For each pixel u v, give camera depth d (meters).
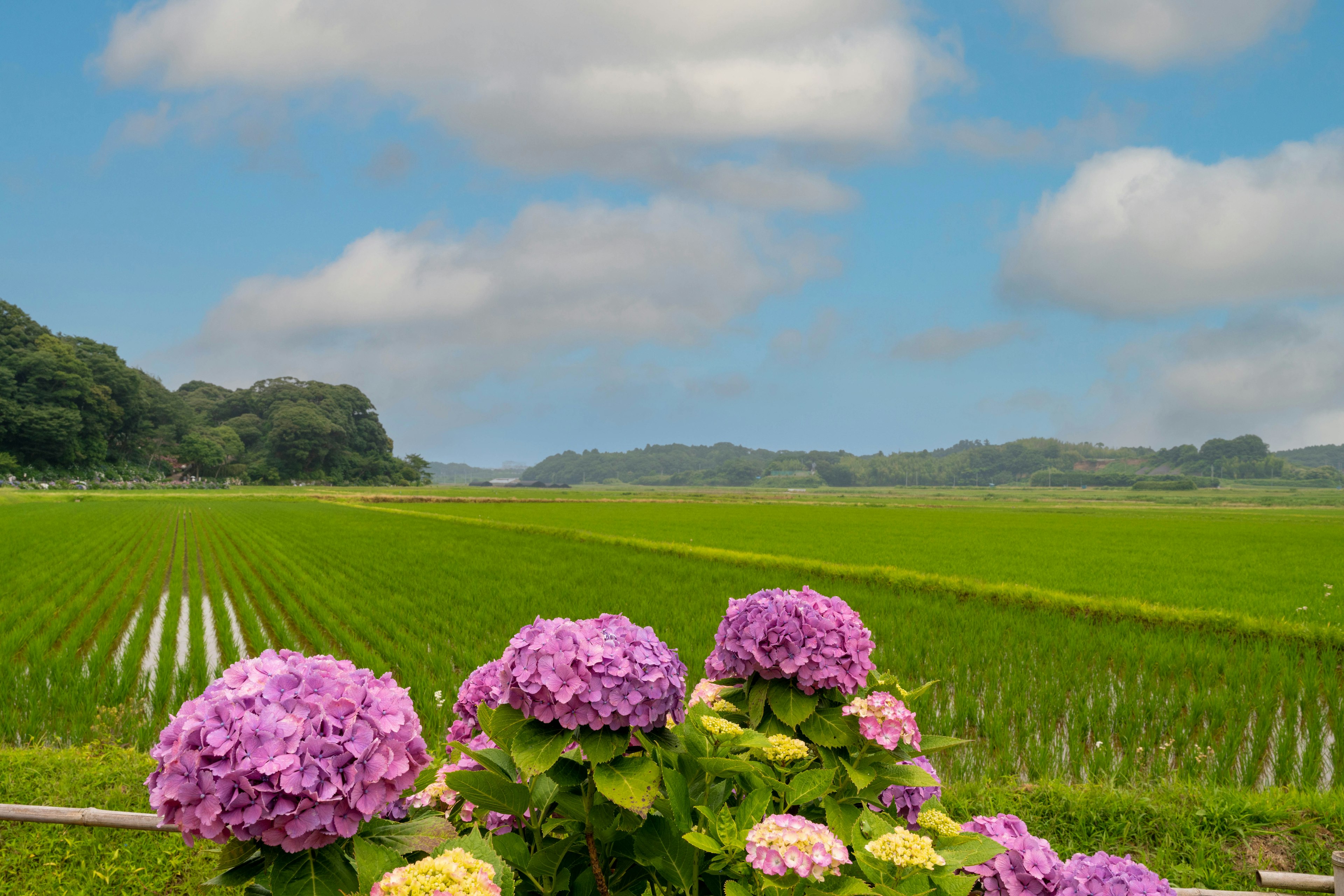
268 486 153.38
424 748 2.50
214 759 2.24
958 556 30.06
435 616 16.06
